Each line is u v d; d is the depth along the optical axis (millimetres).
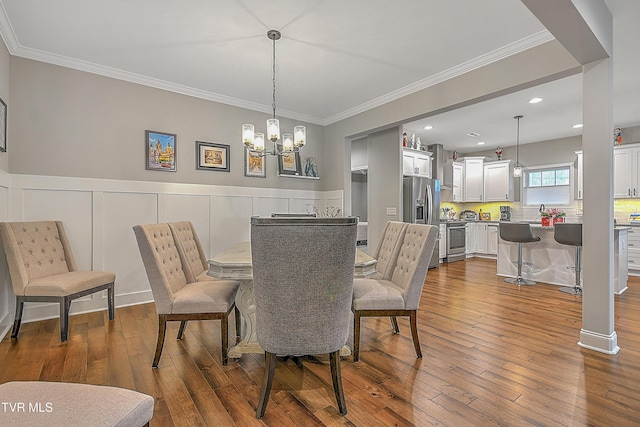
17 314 2461
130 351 2273
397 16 2361
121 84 3334
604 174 2205
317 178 4902
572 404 1646
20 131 2828
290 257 1484
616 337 2293
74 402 913
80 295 2572
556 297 3695
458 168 7316
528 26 2475
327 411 1614
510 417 1547
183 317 2068
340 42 2723
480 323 2844
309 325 1544
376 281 2512
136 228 2035
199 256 2988
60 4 2209
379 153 4855
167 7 2252
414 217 5262
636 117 4836
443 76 3287
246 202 4242
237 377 1938
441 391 1777
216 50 2865
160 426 1496
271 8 2271
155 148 3539
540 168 6578
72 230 3074
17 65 2816
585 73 2277
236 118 4172
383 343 2438
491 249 6855
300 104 4254
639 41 2641
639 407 1617
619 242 3832
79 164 3107
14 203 2801
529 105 4316
